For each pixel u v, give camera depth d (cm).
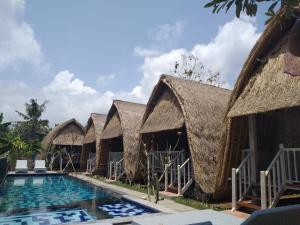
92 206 1315
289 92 878
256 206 937
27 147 3503
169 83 1575
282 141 1217
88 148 3256
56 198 1581
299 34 296
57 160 3566
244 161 1044
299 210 317
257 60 1071
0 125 3669
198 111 1383
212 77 2822
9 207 1322
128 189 1681
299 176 1105
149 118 1819
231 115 1046
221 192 1204
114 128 2314
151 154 1722
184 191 1338
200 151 1262
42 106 5006
